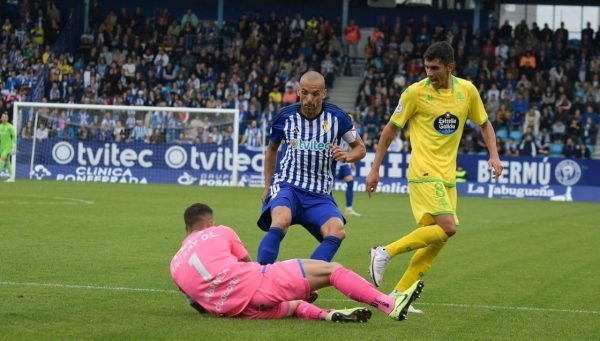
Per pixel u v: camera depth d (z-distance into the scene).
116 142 63.59
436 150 16.78
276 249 15.99
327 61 74.62
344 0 80.19
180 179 63.38
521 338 14.21
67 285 18.59
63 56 74.94
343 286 14.56
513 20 98.31
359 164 63.75
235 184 61.53
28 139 63.69
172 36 77.94
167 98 71.81
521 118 68.00
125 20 79.56
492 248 28.66
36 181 60.31
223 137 63.22
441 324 15.26
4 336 13.17
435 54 16.41
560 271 23.27
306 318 14.96
